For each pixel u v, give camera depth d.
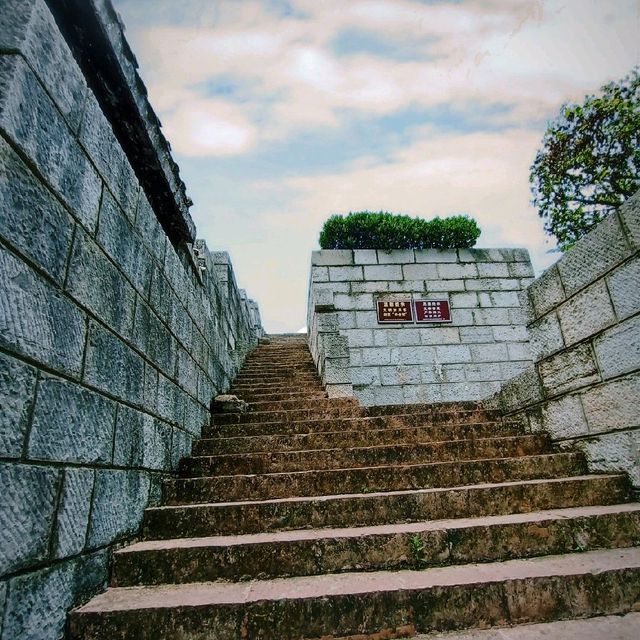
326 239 8.41
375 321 7.66
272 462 3.74
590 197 7.41
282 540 2.46
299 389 7.04
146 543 2.63
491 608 2.06
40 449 1.82
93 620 1.95
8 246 1.67
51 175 1.98
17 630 1.61
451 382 7.45
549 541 2.54
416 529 2.55
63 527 1.96
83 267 2.27
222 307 6.84
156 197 3.92
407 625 2.02
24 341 1.74
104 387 2.46
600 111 6.96
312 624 2.00
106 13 2.46
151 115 3.25
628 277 3.03
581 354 3.50
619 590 2.14
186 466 3.74
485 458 3.76
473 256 8.15
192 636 1.95
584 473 3.40
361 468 3.36
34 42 1.86
